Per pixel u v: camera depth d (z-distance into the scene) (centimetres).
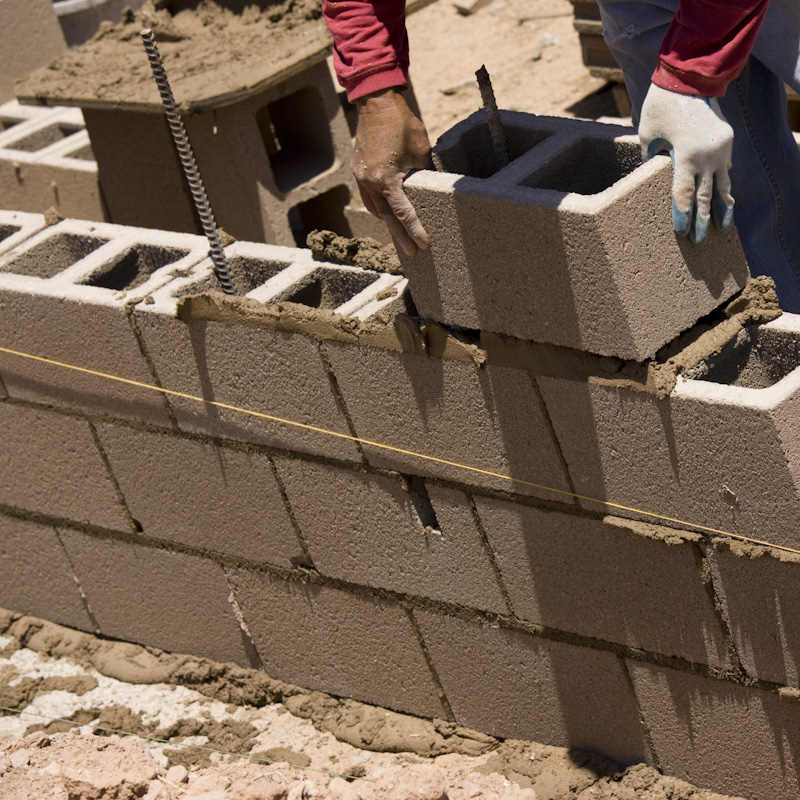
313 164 888
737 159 598
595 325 495
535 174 505
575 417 530
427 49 1218
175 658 745
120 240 689
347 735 683
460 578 616
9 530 769
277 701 717
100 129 895
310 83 856
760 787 580
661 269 489
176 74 850
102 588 754
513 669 630
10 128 1046
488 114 533
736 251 512
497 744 658
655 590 555
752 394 482
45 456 719
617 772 619
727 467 499
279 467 638
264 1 897
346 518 634
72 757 586
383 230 889
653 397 502
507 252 500
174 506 689
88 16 1237
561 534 569
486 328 530
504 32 1208
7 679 762
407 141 520
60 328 661
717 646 552
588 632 591
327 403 600
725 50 471
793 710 546
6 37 1069
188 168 602
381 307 588
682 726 589
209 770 614
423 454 588
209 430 648
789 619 521
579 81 1091
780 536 502
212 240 619
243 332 604
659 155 488
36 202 977
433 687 664
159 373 644
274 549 670
